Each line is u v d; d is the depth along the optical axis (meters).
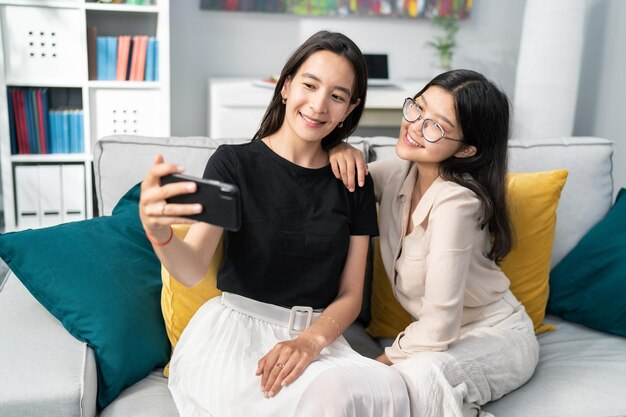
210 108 3.74
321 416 1.28
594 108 3.81
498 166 1.65
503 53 4.31
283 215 1.53
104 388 1.47
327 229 1.56
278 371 1.36
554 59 3.49
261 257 1.52
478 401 1.50
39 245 1.53
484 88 1.59
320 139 1.59
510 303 1.74
